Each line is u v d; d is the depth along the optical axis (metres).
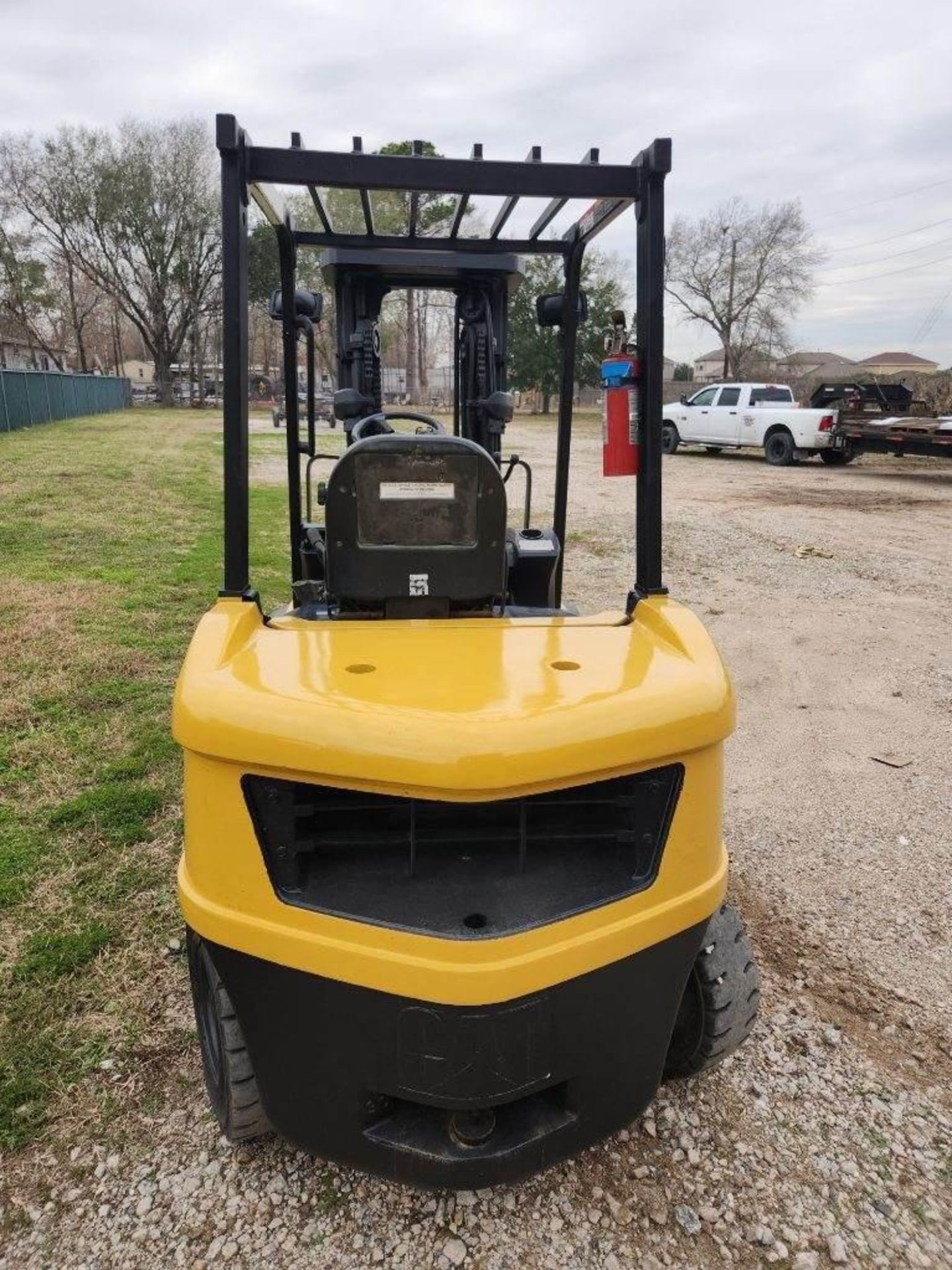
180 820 3.96
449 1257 2.12
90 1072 2.62
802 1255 2.13
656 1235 2.18
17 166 50.91
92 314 71.75
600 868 2.05
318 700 1.87
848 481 17.81
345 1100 1.95
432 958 1.79
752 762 4.86
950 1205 2.27
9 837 3.80
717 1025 2.34
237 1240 2.15
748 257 59.94
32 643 6.21
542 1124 2.00
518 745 1.77
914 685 6.03
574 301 3.63
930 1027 2.89
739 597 8.37
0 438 22.72
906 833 4.11
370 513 2.47
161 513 11.79
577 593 8.60
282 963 1.89
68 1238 2.15
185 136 50.09
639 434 2.57
